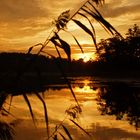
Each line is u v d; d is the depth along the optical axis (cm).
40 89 231
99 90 4566
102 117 2378
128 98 3328
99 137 1720
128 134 1833
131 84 5238
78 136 1684
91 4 229
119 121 2247
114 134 1812
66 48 224
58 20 224
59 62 225
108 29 225
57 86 5378
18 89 227
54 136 309
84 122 2106
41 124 1838
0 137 247
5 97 228
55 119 2077
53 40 226
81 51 229
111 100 3347
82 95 3919
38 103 2702
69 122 2016
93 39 228
